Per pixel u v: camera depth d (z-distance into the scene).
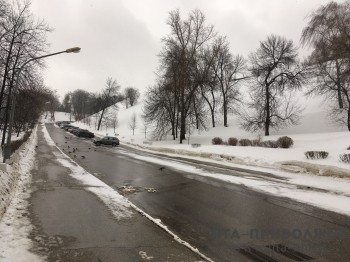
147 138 66.12
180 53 49.94
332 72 45.62
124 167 24.66
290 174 20.80
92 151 39.78
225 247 8.43
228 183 17.83
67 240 8.52
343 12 32.56
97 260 7.32
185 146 43.06
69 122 150.88
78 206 12.02
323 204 13.09
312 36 37.94
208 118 70.25
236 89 72.50
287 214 11.63
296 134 45.59
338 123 48.53
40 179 17.45
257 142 36.31
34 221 9.96
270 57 53.06
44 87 43.06
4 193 11.34
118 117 127.56
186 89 51.97
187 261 7.44
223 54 62.56
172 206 12.74
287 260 7.64
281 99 67.94
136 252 7.89
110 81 114.31
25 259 7.12
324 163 21.95
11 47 26.42
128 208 12.05
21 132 69.69
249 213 11.75
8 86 28.50
